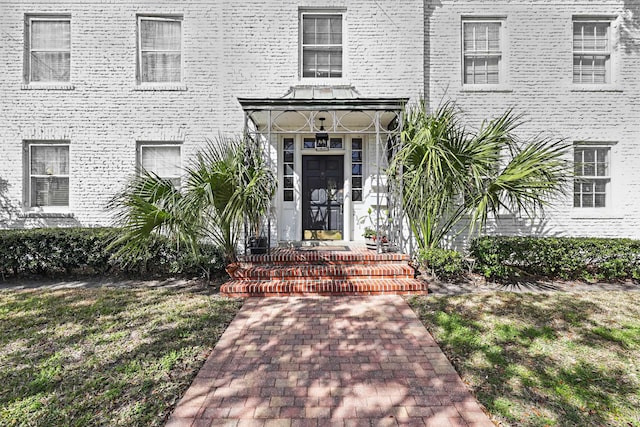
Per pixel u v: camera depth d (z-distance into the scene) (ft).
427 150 19.98
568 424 8.98
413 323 15.53
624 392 10.37
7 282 22.21
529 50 27.99
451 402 9.89
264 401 9.92
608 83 28.32
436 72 28.04
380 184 28.48
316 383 10.83
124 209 22.67
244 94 27.66
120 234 22.88
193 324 15.19
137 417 9.16
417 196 21.21
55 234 22.89
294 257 22.34
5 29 27.25
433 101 27.94
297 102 23.15
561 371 11.49
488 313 16.48
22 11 27.27
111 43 27.63
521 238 24.03
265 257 22.26
